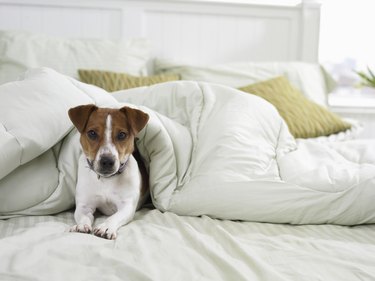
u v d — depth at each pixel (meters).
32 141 1.52
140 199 1.74
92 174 1.56
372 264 1.15
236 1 3.37
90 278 1.01
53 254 1.14
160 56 3.18
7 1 2.88
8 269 1.04
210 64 3.23
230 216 1.54
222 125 1.81
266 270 1.05
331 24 3.57
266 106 2.02
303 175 1.62
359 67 3.64
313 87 2.99
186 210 1.58
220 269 1.09
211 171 1.65
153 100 2.02
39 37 2.71
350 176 1.57
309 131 2.49
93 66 2.69
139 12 3.08
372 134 3.47
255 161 1.70
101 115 1.49
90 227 1.39
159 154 1.74
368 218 1.52
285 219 1.52
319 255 1.20
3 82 2.49
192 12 3.16
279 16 3.31
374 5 3.57
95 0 3.01
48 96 1.66
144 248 1.19
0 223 1.49
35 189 1.58
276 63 3.04
